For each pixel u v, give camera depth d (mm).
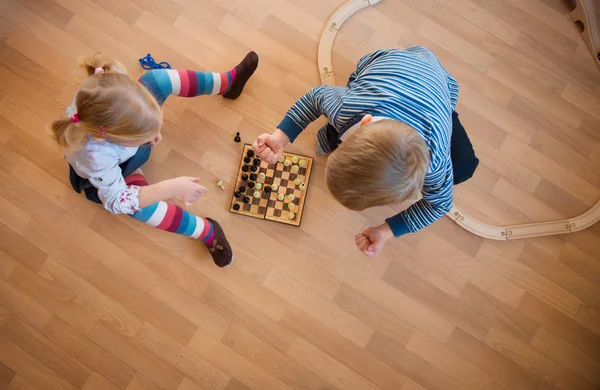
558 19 2080
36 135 1954
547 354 1963
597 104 2078
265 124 2006
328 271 1960
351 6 2037
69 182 1950
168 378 1888
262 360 1910
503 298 1979
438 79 1347
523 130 2049
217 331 1917
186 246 1949
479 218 1998
